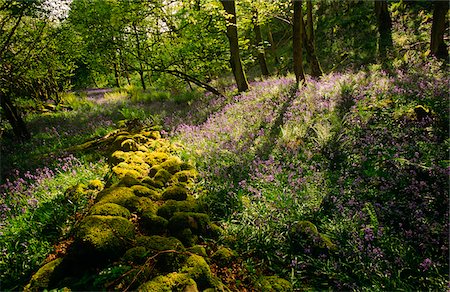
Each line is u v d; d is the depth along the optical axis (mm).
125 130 10914
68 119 16094
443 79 7930
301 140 7133
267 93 11336
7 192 7227
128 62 17484
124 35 16344
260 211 5066
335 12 21938
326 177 5777
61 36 14695
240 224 4961
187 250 4152
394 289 3676
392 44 14531
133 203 4980
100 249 3844
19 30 12773
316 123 7430
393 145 6062
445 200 4664
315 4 23359
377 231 4352
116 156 7547
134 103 17609
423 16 15836
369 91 8312
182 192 5527
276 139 7348
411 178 5227
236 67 13773
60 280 3805
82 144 10273
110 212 4555
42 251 4520
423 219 4438
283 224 4785
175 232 4531
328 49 18625
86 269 3834
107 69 20156
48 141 12344
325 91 9414
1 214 6078
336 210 4984
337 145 6527
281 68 19625
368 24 18500
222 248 4367
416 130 6230
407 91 7805
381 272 3900
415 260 4039
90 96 27500
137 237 4289
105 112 16219
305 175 6012
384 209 4773
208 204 5484
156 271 3766
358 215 4727
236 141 7691
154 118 12219
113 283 3566
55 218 5250
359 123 6969
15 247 4605
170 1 14008
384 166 5652
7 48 12359
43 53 14180
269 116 8898
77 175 7273
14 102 14117
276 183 5676
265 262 4336
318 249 4375
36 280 3811
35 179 7691
